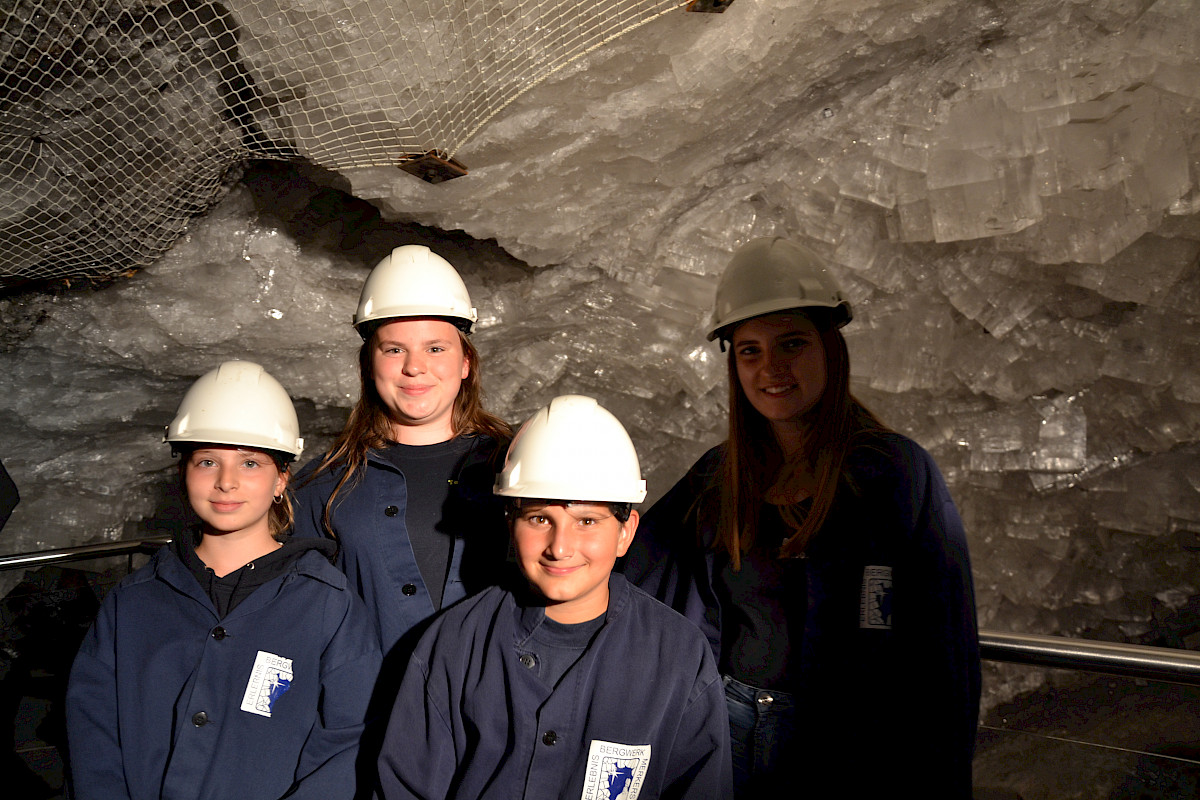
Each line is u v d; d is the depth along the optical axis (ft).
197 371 13.67
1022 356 14.48
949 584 4.75
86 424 13.79
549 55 9.67
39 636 10.70
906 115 12.28
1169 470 14.10
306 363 14.01
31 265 11.18
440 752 4.95
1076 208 12.57
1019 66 11.69
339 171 11.32
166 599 5.61
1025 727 12.59
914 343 14.38
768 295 5.38
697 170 13.05
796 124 12.80
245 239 12.42
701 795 4.88
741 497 5.51
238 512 5.65
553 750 4.82
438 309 6.20
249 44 9.32
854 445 5.22
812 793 5.08
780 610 5.27
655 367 15.11
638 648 5.04
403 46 9.23
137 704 5.37
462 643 5.15
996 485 14.93
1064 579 14.76
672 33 10.66
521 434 5.17
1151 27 11.09
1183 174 11.94
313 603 5.65
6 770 7.96
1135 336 13.98
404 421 6.47
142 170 10.52
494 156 11.56
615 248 13.97
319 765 5.42
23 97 9.52
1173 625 13.78
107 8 9.05
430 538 6.19
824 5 10.98
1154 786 6.48
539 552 4.92
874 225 13.55
